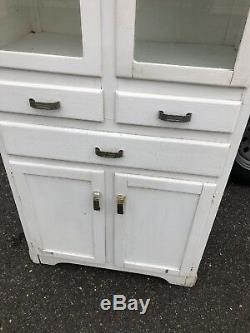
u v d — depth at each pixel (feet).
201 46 3.28
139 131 3.14
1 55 2.85
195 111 2.91
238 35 2.91
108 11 2.51
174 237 3.92
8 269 4.74
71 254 4.42
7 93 3.07
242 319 4.20
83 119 3.12
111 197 3.67
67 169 3.51
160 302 4.37
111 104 3.01
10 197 6.02
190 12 3.18
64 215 3.99
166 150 3.18
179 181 3.39
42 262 4.74
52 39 3.28
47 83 3.00
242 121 2.93
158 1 3.03
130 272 4.71
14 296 4.40
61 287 4.52
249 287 4.59
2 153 3.55
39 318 4.17
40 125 3.26
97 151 3.26
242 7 2.85
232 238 5.33
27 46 3.11
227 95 2.82
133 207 3.70
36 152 3.44
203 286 4.58
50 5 3.24
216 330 4.08
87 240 4.21
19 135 3.34
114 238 4.06
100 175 3.48
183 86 2.82
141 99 2.91
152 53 3.04
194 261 4.13
